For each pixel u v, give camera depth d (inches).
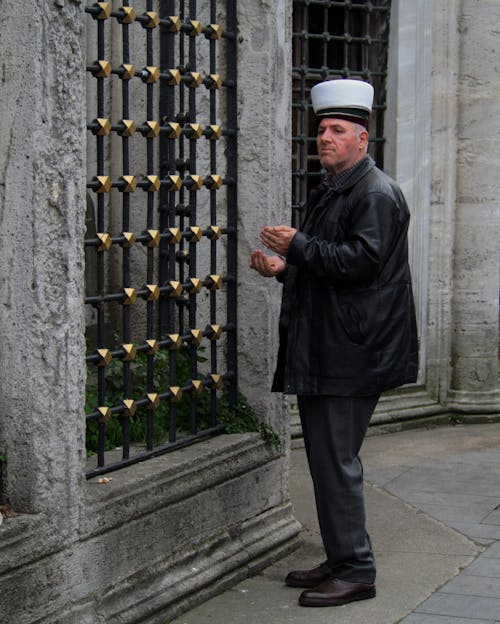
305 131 304.3
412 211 315.3
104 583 168.4
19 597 152.5
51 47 155.4
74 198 160.9
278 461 212.7
